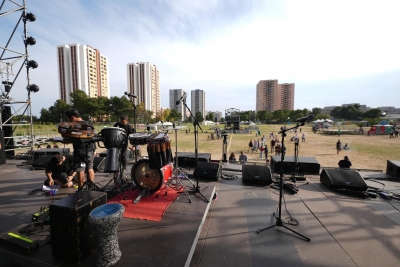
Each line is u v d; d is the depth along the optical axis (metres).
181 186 4.63
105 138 3.63
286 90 139.00
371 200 4.76
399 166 6.49
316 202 4.62
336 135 36.97
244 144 24.31
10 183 5.42
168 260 2.29
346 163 8.34
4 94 9.07
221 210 4.19
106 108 62.78
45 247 2.52
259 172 5.90
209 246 3.00
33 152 8.59
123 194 4.11
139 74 93.06
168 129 4.34
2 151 7.95
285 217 3.89
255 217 3.90
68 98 80.94
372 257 2.79
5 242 2.54
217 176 6.13
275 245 3.04
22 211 3.70
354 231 3.44
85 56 81.56
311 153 18.09
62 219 2.19
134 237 2.75
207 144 24.27
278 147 14.95
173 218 3.27
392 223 3.71
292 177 6.22
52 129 30.64
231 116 48.25
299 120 3.17
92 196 2.49
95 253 2.42
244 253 2.85
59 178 4.91
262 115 99.38
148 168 4.11
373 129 38.38
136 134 4.39
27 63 9.34
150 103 95.44
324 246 3.03
